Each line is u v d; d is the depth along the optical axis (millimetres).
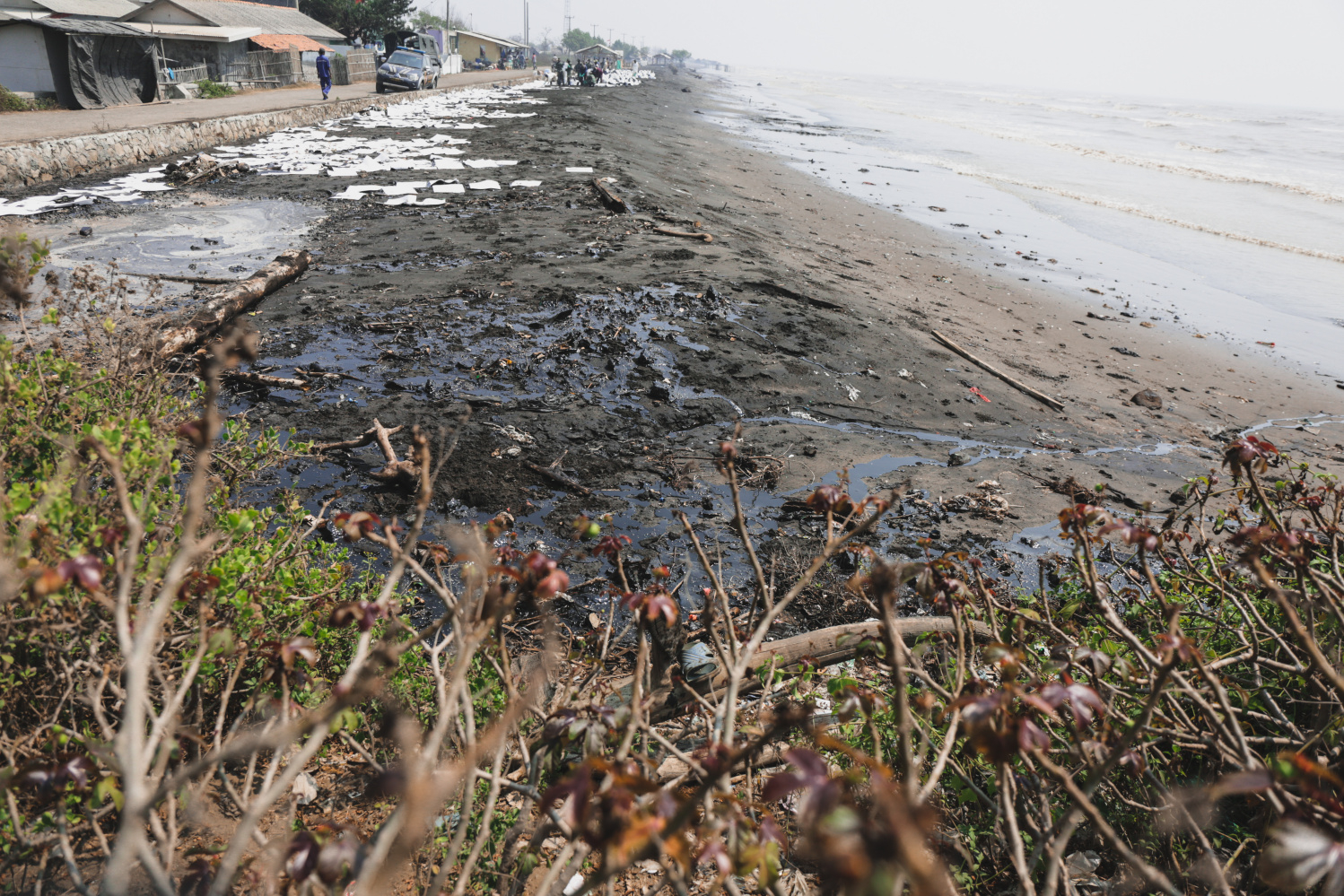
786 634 4637
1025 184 29656
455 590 4652
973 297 14078
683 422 7578
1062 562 5230
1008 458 7855
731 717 1726
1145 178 34188
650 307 9914
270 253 11789
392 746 3064
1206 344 13078
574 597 4836
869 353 9867
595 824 1612
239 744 1194
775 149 33594
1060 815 2840
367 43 64875
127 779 1083
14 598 2199
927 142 43562
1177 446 8875
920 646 2461
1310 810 1794
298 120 26188
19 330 7074
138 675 1145
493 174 18312
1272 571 3385
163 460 2258
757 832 1499
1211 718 2021
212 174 16938
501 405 7410
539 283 10547
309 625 2832
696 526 5836
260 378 7273
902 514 6410
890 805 802
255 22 42281
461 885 1664
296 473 5945
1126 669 2133
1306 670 2436
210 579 2023
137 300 9172
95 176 17000
